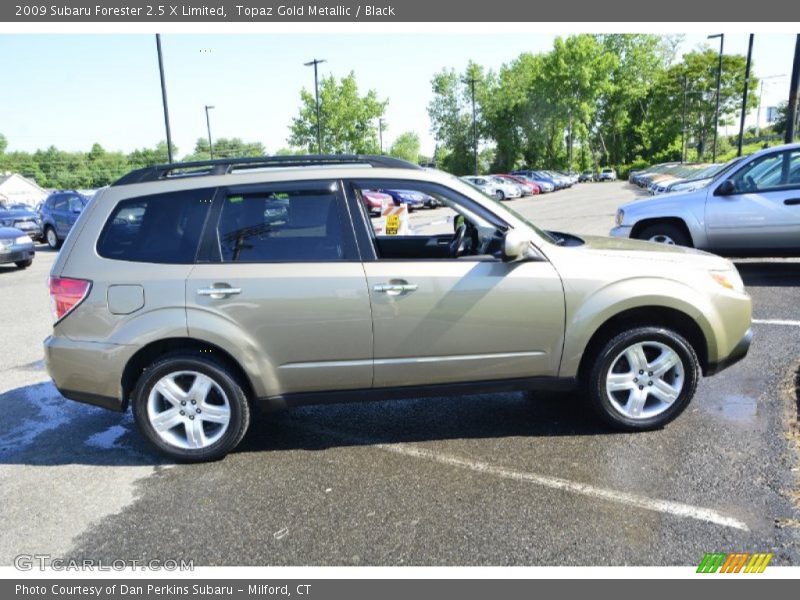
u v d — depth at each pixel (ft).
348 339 12.10
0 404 16.57
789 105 49.42
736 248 25.55
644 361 12.74
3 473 12.54
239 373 12.50
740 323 12.81
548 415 14.23
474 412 14.66
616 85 241.35
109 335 12.01
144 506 11.05
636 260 12.55
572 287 12.20
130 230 12.28
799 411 13.51
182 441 12.66
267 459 12.71
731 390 14.96
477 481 11.37
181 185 12.37
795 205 24.31
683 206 26.03
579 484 11.06
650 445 12.41
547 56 230.27
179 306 11.87
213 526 10.34
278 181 12.31
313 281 11.89
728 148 245.04
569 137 237.04
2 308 29.81
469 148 246.47
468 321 12.17
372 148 183.52
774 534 9.37
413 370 12.38
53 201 60.95
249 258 12.07
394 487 11.31
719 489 10.64
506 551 9.33
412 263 12.13
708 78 210.18
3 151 346.33
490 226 13.23
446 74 240.94
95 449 13.55
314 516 10.48
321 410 15.23
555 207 88.53
